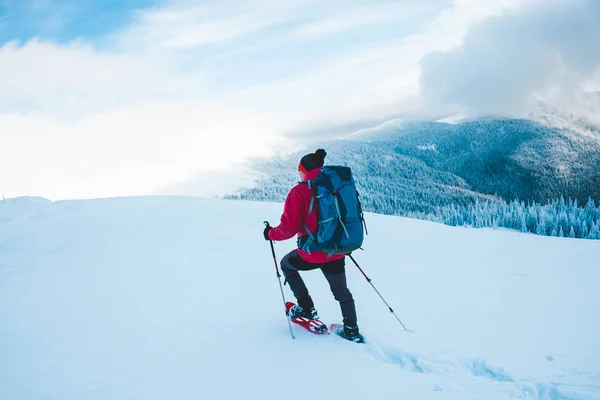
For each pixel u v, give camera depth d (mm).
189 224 9195
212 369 3141
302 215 3619
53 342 3496
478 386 3094
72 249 6812
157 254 6578
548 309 4848
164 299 4578
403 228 10336
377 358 3619
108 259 6215
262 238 8016
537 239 9453
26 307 4277
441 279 6012
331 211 3514
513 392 3021
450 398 2885
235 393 2832
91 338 3586
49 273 5484
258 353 3432
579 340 3971
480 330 4211
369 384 3033
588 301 5141
